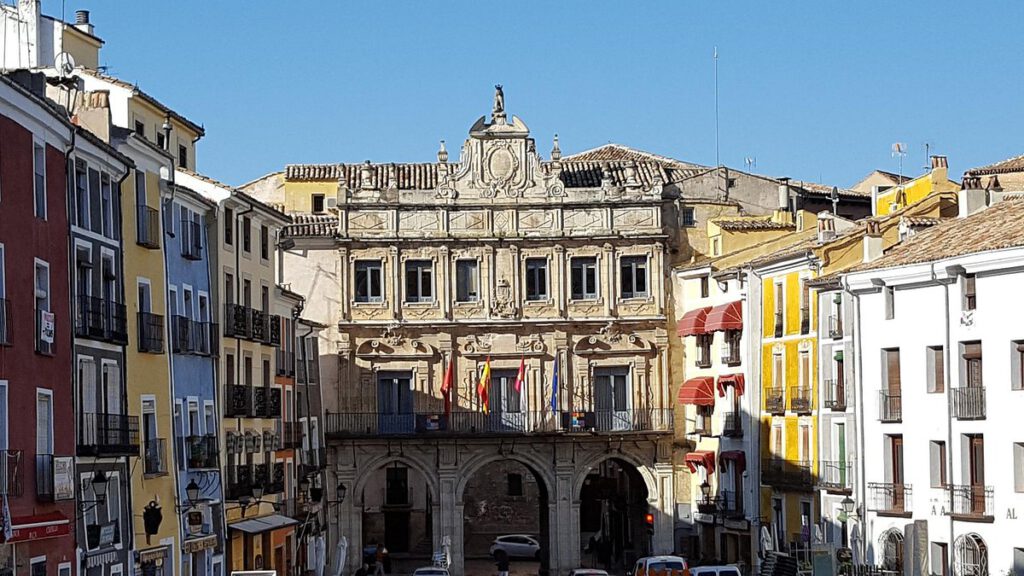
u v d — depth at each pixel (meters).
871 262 71.56
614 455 94.94
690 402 91.81
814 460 78.06
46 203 48.62
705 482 92.31
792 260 80.75
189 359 63.72
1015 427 62.09
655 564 72.56
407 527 109.56
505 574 91.12
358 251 94.56
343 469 93.38
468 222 94.94
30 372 46.50
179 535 60.44
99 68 69.12
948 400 65.06
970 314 64.38
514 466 116.31
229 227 71.00
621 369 95.50
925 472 66.44
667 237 95.19
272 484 74.44
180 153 73.81
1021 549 61.53
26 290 46.56
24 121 46.84
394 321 94.12
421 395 94.38
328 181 101.31
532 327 94.81
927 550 64.31
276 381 78.81
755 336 86.00
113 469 53.56
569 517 94.38
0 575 42.59
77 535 49.72
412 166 99.50
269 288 78.12
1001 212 68.75
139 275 58.12
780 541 82.56
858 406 70.56
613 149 112.50
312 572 85.06
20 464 45.34
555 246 95.00
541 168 95.50
